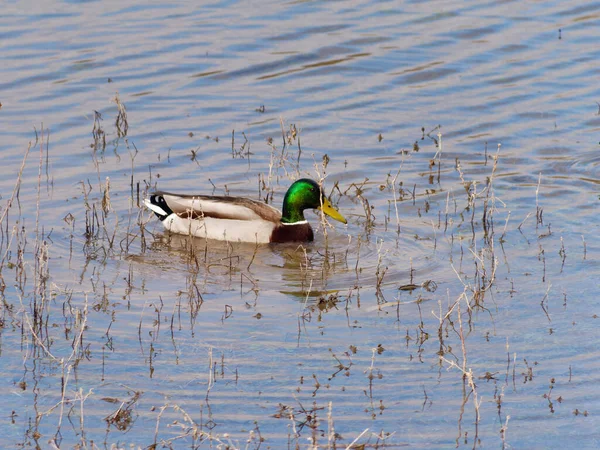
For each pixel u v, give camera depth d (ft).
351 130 66.08
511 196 54.90
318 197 51.24
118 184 57.57
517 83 73.77
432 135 65.05
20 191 55.88
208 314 40.29
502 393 33.55
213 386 34.09
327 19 87.15
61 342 37.50
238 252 49.42
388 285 43.68
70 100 70.90
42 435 30.99
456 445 30.40
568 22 85.87
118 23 85.97
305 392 33.65
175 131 65.87
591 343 37.17
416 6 90.79
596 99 70.38
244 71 76.59
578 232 49.19
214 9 90.07
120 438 30.86
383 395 33.47
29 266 45.44
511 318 39.63
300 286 43.91
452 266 45.70
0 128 65.67
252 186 57.88
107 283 43.86
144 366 35.63
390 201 55.26
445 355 36.52
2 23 84.89
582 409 32.40
